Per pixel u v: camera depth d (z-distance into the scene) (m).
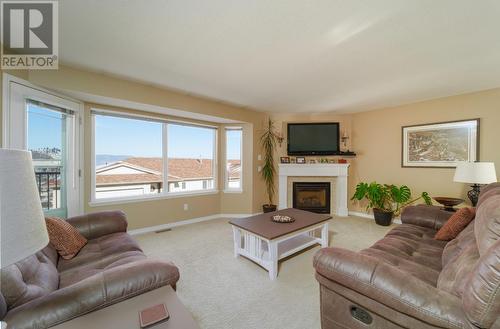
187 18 1.57
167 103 3.15
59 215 2.62
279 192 4.59
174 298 0.96
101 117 3.15
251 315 1.61
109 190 3.26
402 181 3.88
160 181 3.73
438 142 3.47
